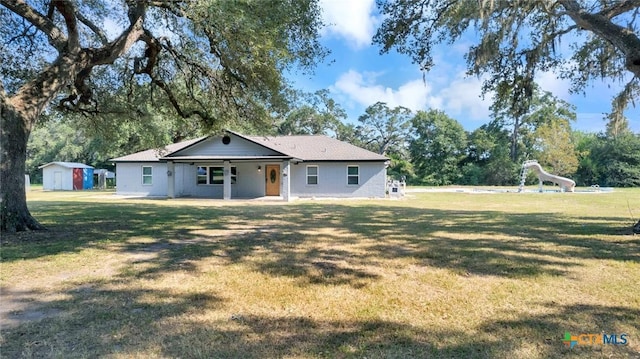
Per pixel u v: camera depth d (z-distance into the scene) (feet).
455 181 146.72
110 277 13.91
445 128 147.74
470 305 11.11
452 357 7.93
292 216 36.17
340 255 18.02
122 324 9.59
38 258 16.74
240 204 51.31
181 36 28.43
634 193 75.97
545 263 16.12
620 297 11.77
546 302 11.35
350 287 12.89
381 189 66.18
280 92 32.32
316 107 135.23
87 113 37.11
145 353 8.02
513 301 11.44
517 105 36.19
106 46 25.29
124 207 44.80
